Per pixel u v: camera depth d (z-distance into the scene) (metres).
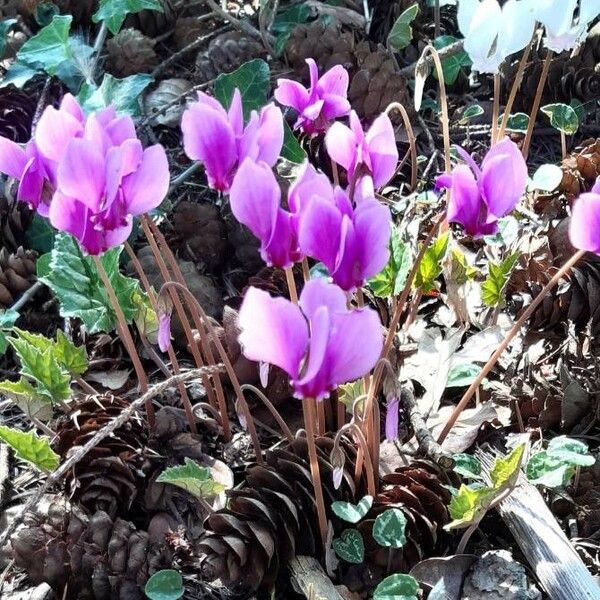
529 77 0.61
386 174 0.38
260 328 0.32
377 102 0.59
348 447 0.42
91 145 0.35
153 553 0.40
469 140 0.60
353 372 0.32
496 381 0.47
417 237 0.51
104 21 0.64
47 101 0.61
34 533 0.40
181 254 0.53
